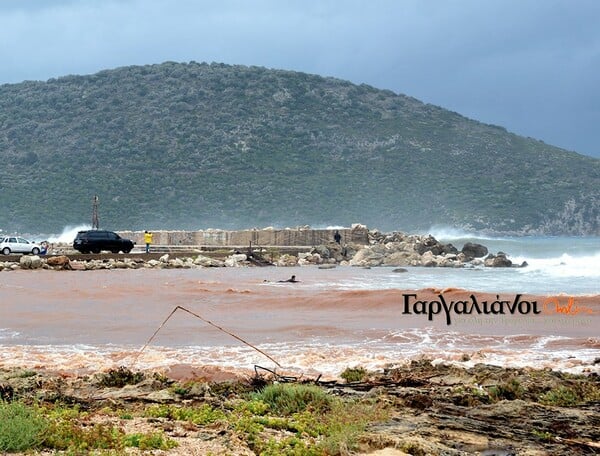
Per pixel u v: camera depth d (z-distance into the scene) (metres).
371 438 12.04
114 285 44.47
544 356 22.50
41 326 28.55
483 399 15.79
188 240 88.12
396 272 60.91
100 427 11.69
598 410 14.83
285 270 63.31
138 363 21.12
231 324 29.16
